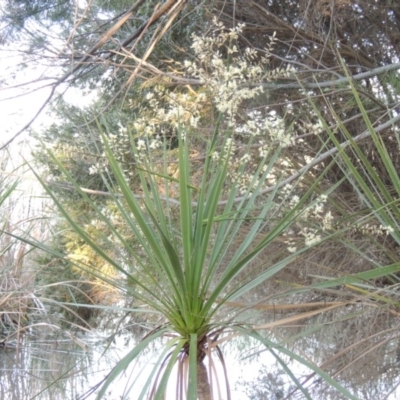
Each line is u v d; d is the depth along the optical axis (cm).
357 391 269
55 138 394
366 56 369
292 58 385
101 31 355
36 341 382
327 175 355
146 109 321
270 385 297
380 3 352
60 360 344
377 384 275
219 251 171
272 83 346
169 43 344
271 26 372
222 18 379
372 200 188
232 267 162
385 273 172
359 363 274
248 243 176
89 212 400
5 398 286
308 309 343
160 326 175
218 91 226
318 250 330
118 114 383
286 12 378
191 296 160
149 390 178
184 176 155
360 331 297
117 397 278
